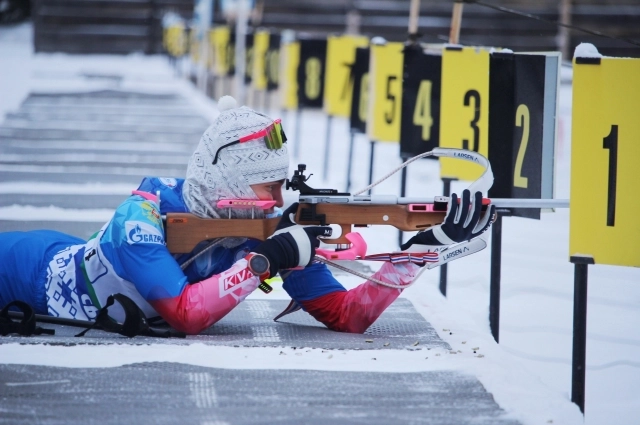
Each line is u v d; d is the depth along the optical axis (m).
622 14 103.81
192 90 78.12
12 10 151.62
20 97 65.38
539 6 106.56
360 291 13.59
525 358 15.70
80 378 10.69
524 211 15.76
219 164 12.84
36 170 33.53
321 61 38.31
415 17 24.30
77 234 22.75
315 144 49.16
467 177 18.61
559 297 19.62
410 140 21.16
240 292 12.62
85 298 13.58
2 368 10.96
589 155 11.95
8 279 14.17
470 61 18.41
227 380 10.78
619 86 11.73
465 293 19.97
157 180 13.84
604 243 11.95
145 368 11.11
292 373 11.12
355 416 9.70
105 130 47.81
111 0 125.44
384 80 25.38
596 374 14.99
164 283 12.58
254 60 50.94
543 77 16.20
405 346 12.60
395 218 12.44
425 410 9.95
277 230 12.48
